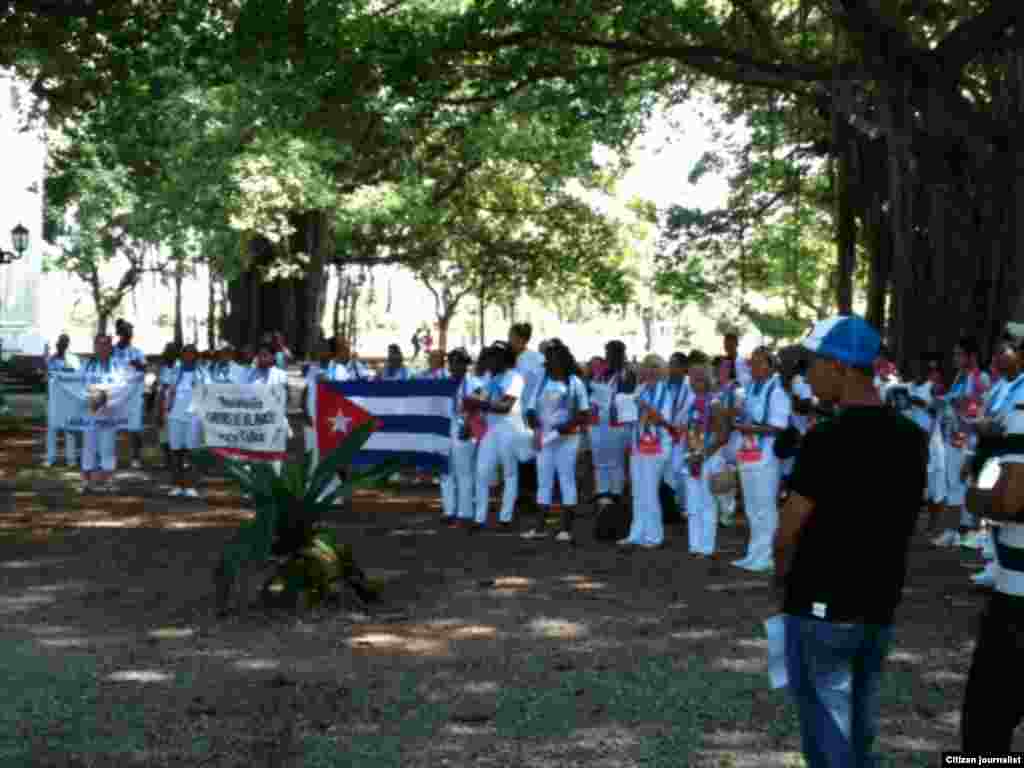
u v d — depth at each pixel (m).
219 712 6.50
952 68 19.66
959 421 12.54
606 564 11.20
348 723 6.32
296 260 42.53
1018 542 4.29
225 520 13.67
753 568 10.94
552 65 22.61
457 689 6.95
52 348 43.78
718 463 11.53
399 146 36.53
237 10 21.31
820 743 4.01
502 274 53.25
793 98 29.06
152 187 37.34
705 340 96.88
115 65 21.84
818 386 4.18
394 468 9.70
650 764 5.68
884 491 3.99
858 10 19.27
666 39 22.38
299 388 30.77
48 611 8.95
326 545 9.26
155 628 8.44
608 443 14.94
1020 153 19.92
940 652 7.86
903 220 21.08
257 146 33.06
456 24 20.88
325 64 20.75
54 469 19.00
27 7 19.77
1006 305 20.00
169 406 15.83
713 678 7.20
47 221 50.41
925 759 5.75
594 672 7.34
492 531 13.35
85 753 5.82
